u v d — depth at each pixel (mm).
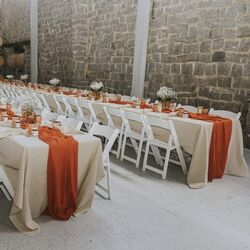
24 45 12891
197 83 6156
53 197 2539
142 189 3385
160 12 6773
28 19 12133
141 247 2301
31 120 3135
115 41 8078
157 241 2393
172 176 3857
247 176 4012
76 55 9203
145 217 2752
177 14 6398
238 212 2977
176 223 2684
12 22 13492
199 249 2324
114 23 8031
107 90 8594
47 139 2543
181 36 6367
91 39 8992
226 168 4051
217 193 3404
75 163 2559
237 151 4016
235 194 3404
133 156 4660
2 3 14086
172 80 6668
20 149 2367
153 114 4281
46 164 2439
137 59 7254
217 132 3680
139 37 7133
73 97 6090
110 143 3012
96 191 3221
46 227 2473
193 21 6098
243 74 5355
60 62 10375
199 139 3479
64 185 2564
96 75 8977
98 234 2430
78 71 9273
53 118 3807
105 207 2885
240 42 5344
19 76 13547
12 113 3652
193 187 3488
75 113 5926
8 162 2559
